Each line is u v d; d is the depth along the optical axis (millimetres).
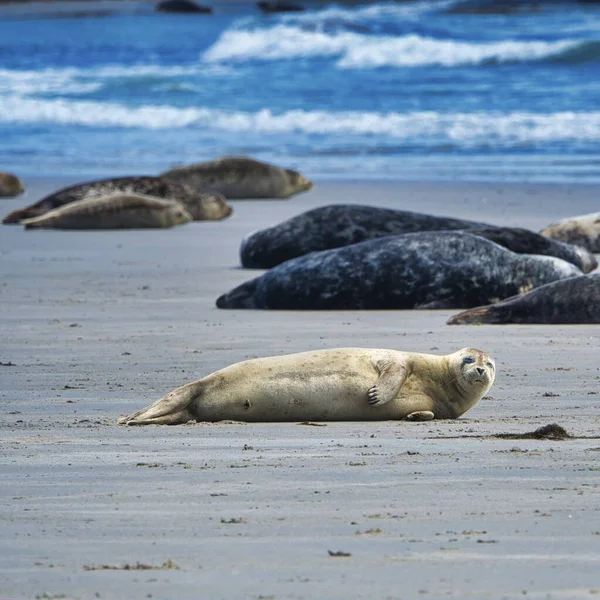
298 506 18609
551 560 15516
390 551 15984
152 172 104375
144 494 19562
